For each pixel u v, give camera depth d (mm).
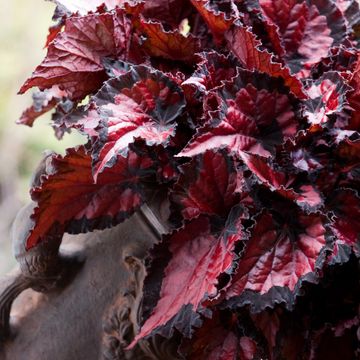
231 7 1685
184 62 1694
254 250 1581
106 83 1599
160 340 1655
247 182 1587
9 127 3686
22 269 1731
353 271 1636
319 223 1583
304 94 1623
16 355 1765
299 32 1743
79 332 1737
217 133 1579
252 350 1617
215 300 1542
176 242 1612
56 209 1643
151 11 1724
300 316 1631
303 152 1623
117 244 1737
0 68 3807
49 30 1676
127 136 1571
